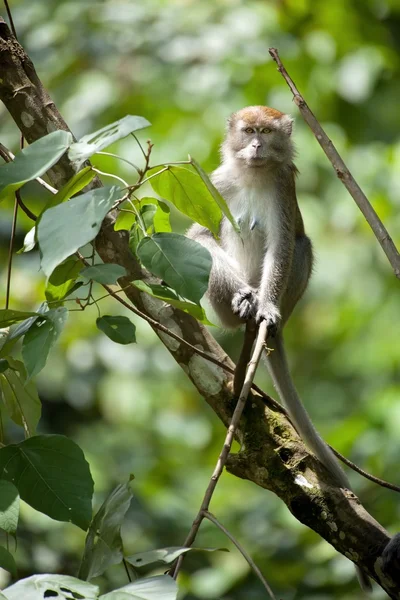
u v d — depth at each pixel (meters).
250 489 14.33
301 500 6.88
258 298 9.66
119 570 10.48
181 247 5.47
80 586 4.89
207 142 15.69
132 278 7.15
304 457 7.04
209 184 5.59
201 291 5.36
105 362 15.38
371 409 12.56
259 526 12.25
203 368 7.35
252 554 11.42
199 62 16.03
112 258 7.13
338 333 18.17
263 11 16.61
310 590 10.80
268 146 10.74
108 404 15.25
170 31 16.17
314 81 16.89
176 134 15.83
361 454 12.16
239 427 7.21
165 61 16.02
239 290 9.52
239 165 10.94
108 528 5.68
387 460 11.97
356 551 6.66
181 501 13.71
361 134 18.64
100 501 12.59
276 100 16.45
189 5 16.55
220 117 15.86
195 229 10.52
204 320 5.74
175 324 7.39
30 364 5.52
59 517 5.52
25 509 11.43
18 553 10.93
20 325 5.91
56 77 16.02
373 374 18.05
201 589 10.95
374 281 17.48
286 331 18.69
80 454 5.60
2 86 7.10
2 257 14.77
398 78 19.39
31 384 6.55
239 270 10.51
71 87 15.95
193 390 16.89
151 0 16.64
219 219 6.15
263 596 10.85
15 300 14.43
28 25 16.50
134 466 14.76
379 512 11.45
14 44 7.18
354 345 17.80
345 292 17.59
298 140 16.36
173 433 15.80
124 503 5.75
